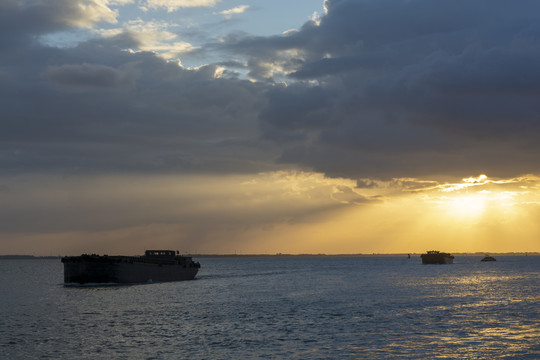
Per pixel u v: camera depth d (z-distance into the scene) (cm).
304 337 4678
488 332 4900
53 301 7981
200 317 6034
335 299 8119
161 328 5244
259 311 6562
